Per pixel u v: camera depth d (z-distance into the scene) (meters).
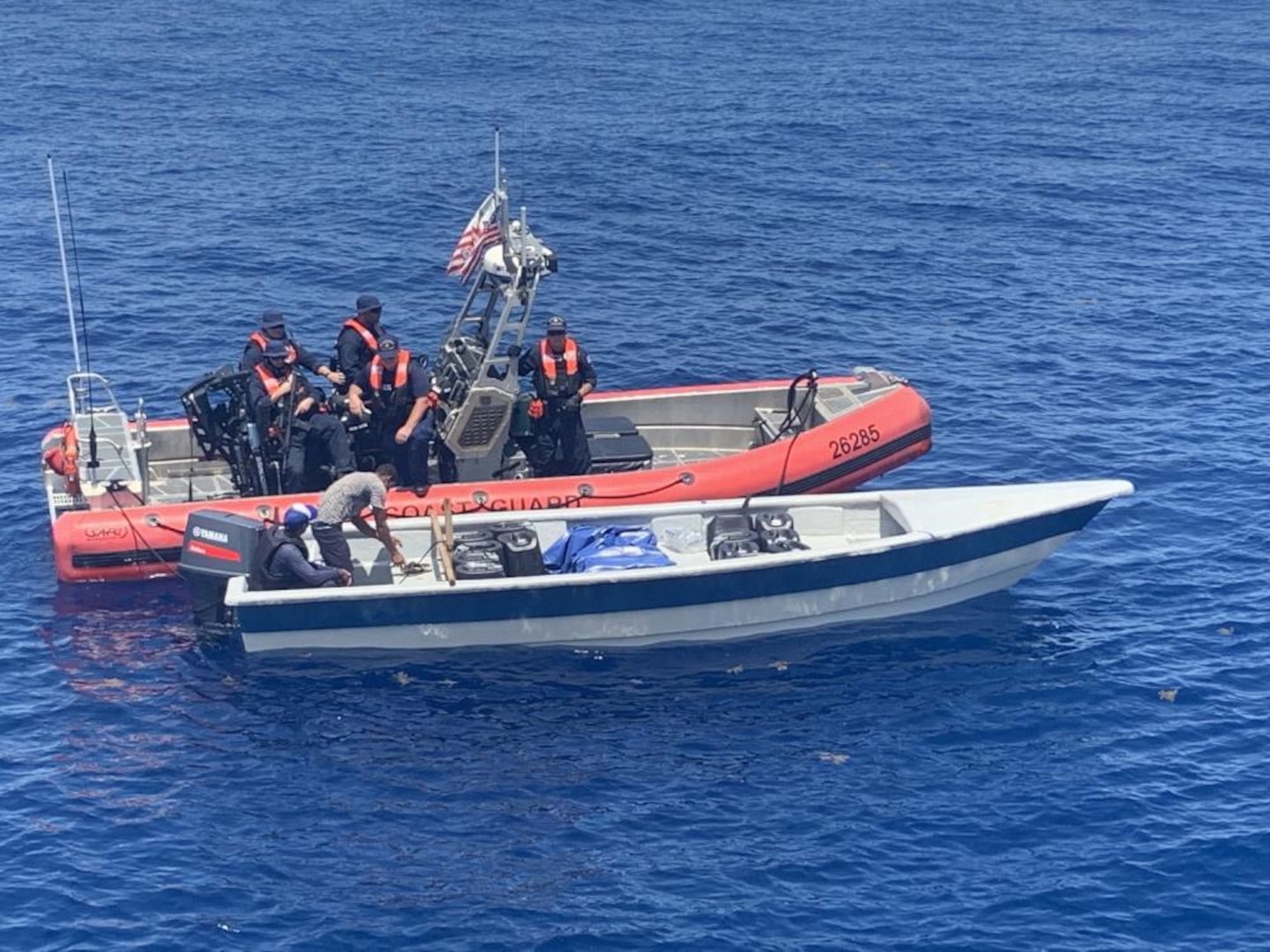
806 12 55.00
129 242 27.52
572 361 17.11
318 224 28.94
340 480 15.48
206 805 13.17
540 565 15.71
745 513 16.56
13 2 50.66
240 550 15.34
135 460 17.17
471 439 17.25
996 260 27.98
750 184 32.34
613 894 12.20
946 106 40.12
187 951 11.55
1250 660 15.37
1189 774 13.62
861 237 29.08
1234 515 18.39
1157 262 28.05
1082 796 13.34
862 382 19.09
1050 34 51.78
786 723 14.44
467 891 12.21
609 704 14.70
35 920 11.80
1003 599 16.58
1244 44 50.59
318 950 11.59
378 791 13.39
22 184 30.67
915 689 14.96
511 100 39.53
